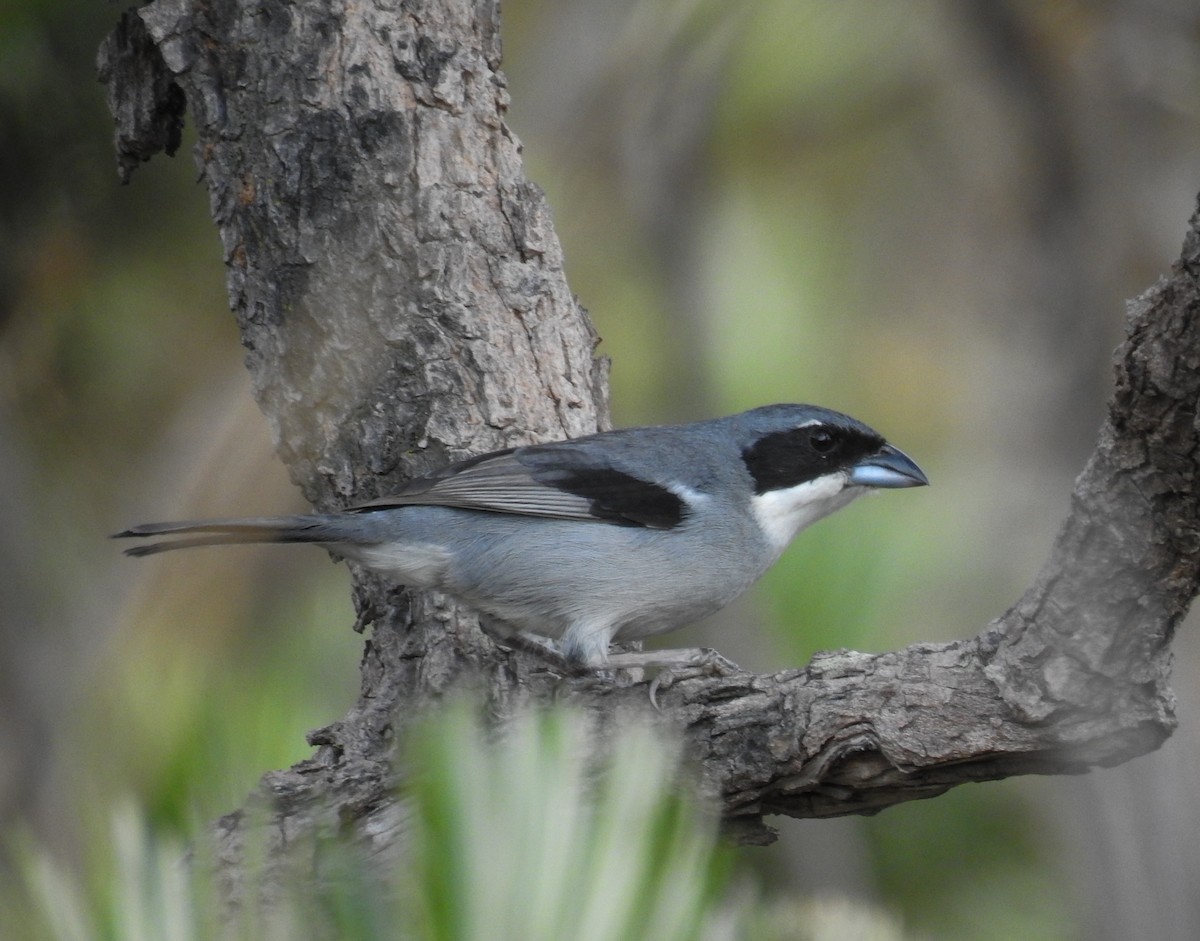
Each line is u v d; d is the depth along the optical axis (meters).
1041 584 6.80
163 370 11.88
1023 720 6.91
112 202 11.44
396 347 9.33
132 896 3.71
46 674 10.62
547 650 9.77
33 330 11.43
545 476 9.50
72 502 11.54
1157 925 12.30
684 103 15.56
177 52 9.22
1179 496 6.30
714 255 16.23
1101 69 15.73
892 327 17.55
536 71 15.11
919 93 16.48
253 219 9.22
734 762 7.44
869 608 9.76
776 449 10.39
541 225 9.72
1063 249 15.84
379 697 8.97
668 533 9.91
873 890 12.01
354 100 9.20
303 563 11.82
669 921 3.51
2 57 10.36
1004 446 15.58
